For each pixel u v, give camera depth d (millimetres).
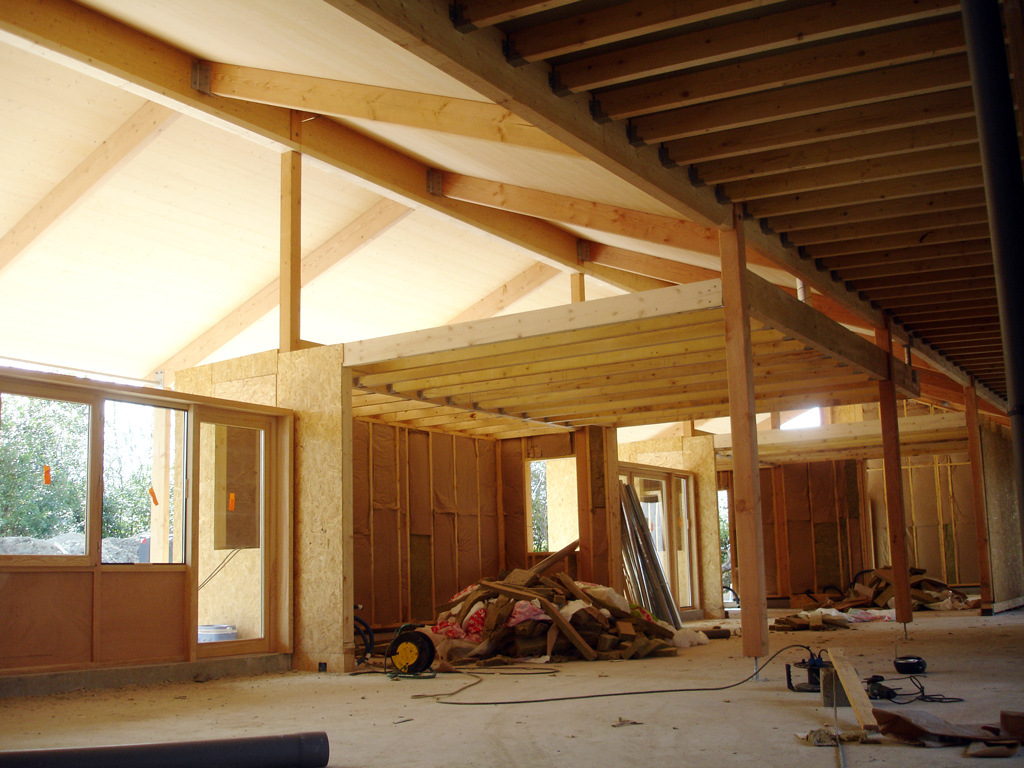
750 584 6309
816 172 6582
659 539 14766
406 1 4148
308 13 6367
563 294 15031
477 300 14820
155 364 14094
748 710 5066
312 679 7688
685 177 6336
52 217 10453
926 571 17188
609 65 5051
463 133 7109
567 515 14141
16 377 6738
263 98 8375
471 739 4430
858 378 9836
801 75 5105
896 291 9586
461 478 12938
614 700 5645
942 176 6781
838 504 18359
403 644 7688
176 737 4734
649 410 11664
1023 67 2932
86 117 9820
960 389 14438
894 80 5305
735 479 6434
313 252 12531
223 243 12000
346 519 8555
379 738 4551
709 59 4883
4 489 6605
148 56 8266
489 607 8992
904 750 3818
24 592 6633
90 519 7152
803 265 8250
